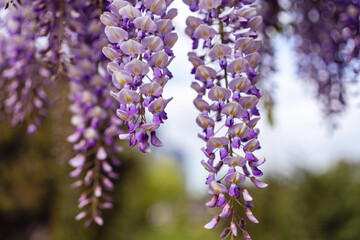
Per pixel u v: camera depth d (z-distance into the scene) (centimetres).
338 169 183
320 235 178
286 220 190
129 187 256
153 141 48
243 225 48
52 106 86
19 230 275
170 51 48
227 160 47
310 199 183
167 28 47
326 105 87
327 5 76
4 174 254
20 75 76
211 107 50
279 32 80
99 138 69
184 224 655
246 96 47
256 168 48
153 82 46
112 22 49
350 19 71
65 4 65
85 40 67
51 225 245
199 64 50
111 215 239
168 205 927
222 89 48
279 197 199
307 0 79
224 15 50
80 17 66
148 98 46
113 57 49
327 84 86
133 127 47
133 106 47
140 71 47
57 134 87
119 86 47
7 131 234
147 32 47
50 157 250
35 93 79
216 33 50
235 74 48
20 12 69
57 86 79
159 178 938
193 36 51
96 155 69
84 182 70
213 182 47
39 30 67
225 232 48
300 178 188
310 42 85
